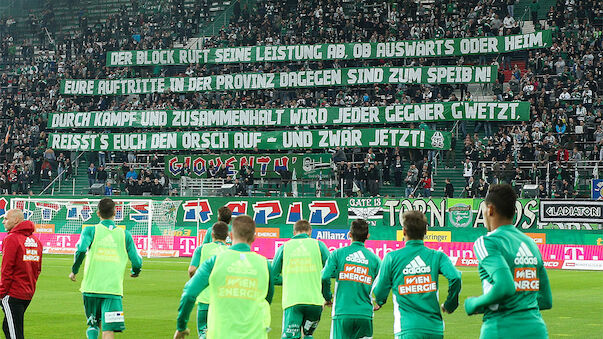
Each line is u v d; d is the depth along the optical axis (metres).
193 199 48.66
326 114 56.44
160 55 64.31
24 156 61.16
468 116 53.19
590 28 57.03
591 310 24.05
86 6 76.38
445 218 43.69
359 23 62.75
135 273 15.37
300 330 14.34
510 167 48.66
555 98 53.59
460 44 57.06
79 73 67.75
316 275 14.35
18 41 77.62
